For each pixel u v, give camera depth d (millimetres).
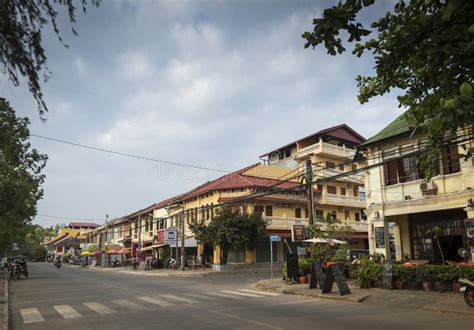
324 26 4930
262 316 11055
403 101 7012
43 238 131375
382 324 9688
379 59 5406
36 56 5121
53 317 11758
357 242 43219
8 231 28656
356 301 13938
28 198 27719
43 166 24859
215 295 16516
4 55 5035
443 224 18953
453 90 5527
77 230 112062
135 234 58000
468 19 4516
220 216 34812
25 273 30734
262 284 20406
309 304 13539
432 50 4852
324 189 41719
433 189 17672
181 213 39125
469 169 16625
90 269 48250
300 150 43812
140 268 40594
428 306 12141
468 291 11766
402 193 19266
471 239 15883
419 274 15125
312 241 20500
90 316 11703
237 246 35438
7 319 11023
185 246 40062
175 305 13539
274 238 23312
